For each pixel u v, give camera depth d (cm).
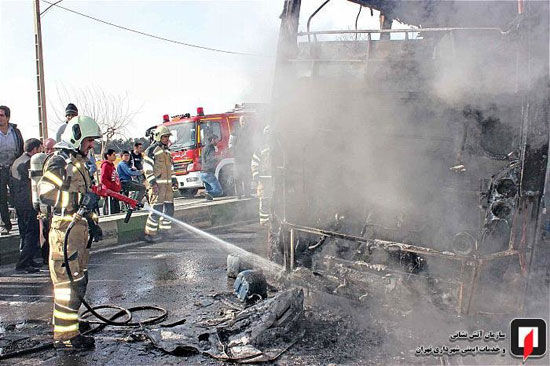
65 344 372
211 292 518
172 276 591
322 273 436
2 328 425
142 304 484
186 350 360
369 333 378
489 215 341
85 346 375
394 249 380
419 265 395
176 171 1391
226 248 758
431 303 366
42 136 1344
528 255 340
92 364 347
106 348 375
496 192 339
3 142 684
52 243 375
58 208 375
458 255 344
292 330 380
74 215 372
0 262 663
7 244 673
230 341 368
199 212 967
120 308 468
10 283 572
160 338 382
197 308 465
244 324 386
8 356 360
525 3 333
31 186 591
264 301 412
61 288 372
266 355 342
